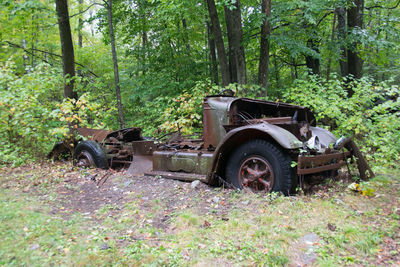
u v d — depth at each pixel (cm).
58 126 662
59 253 209
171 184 395
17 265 192
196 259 204
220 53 805
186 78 974
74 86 733
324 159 331
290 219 261
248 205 300
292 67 1402
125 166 531
